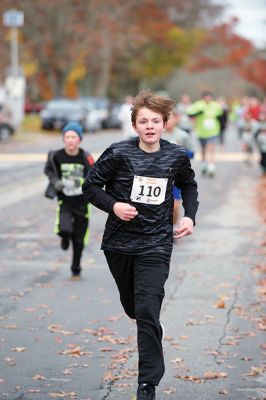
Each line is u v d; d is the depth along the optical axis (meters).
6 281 21.30
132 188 12.10
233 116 93.56
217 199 38.06
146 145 12.19
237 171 52.38
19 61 136.12
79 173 21.00
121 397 12.71
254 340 15.75
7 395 12.80
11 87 94.81
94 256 24.67
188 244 26.48
